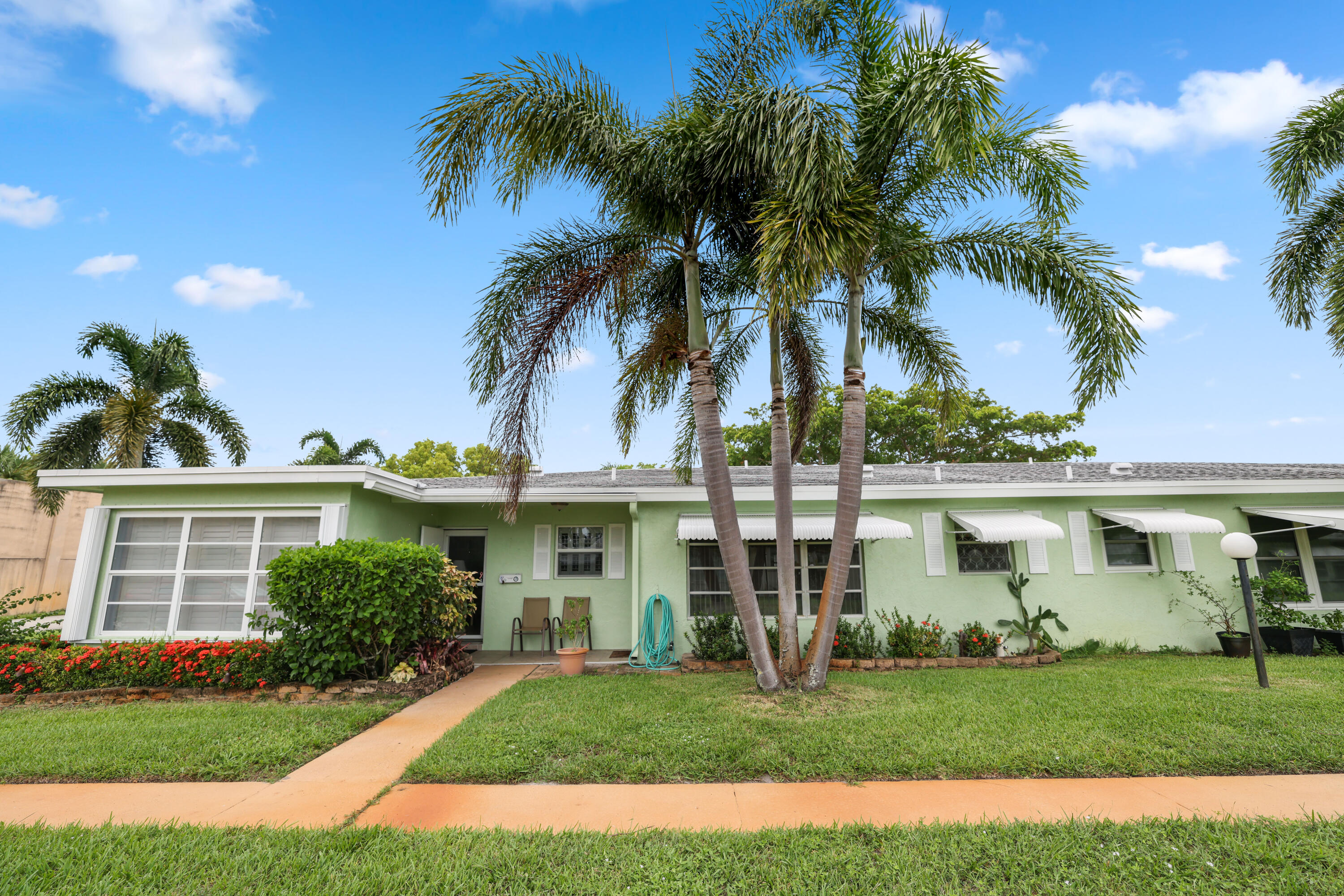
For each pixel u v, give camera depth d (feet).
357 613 30.48
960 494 41.75
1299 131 41.42
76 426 63.67
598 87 29.55
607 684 32.71
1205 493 42.24
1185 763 19.22
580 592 47.55
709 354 30.83
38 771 19.72
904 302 36.76
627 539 48.14
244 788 18.74
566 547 48.44
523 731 23.61
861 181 28.02
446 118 28.17
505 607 47.24
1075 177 30.99
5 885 12.74
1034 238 30.96
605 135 28.53
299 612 30.91
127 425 61.67
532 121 28.32
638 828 15.53
